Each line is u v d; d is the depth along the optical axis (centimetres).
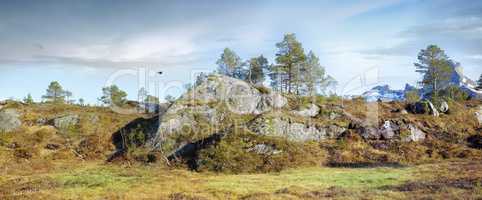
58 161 3812
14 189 2447
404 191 2117
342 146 3925
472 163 3219
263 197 2052
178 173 3159
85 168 3469
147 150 3906
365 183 2494
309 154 3678
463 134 4384
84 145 4306
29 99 7288
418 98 6225
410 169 3095
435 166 3173
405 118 4578
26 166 3500
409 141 4144
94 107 6328
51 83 7569
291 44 6162
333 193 2106
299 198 2017
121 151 4084
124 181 2739
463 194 1919
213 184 2584
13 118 4862
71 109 5822
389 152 3834
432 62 6675
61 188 2459
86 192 2311
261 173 3183
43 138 4453
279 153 3525
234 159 3378
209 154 3469
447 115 5053
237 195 2198
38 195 2212
